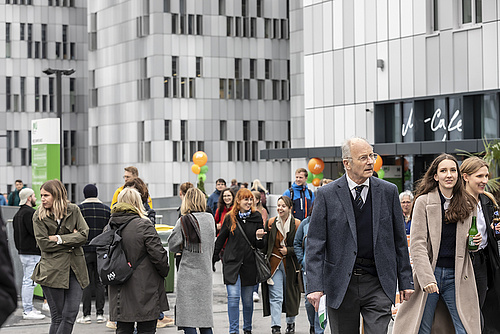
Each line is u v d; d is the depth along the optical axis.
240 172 72.19
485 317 7.78
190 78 69.38
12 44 79.81
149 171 68.31
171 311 13.70
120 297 8.65
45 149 14.77
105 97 73.06
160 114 67.69
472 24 27.92
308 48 34.84
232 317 10.83
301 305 14.09
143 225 8.66
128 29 70.12
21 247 12.64
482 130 27.23
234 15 71.50
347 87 32.88
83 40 83.12
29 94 80.44
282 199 11.20
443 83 28.61
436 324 7.71
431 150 27.64
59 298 9.69
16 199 31.73
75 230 9.80
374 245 6.77
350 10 32.66
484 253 7.66
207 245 9.75
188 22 69.31
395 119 30.80
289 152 35.16
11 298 2.95
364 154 6.76
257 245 10.84
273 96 74.19
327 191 6.90
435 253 7.41
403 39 30.28
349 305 6.84
